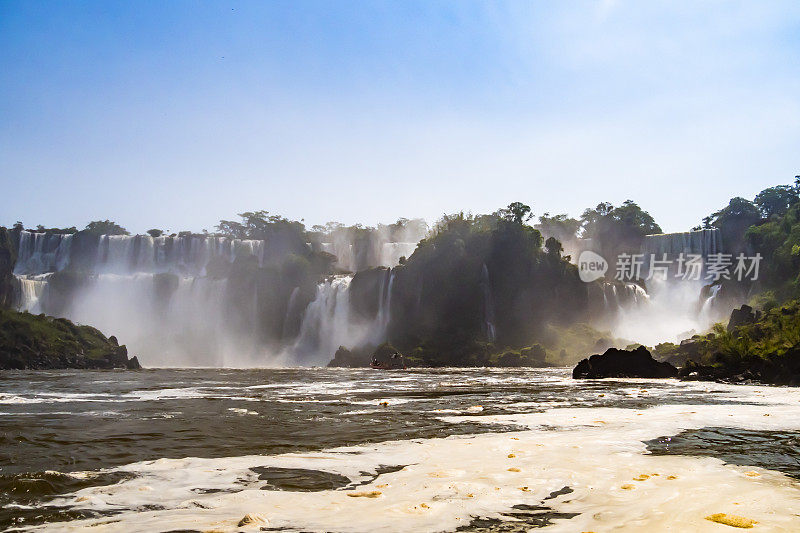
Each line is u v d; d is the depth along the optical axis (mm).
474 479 6684
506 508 5480
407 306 90875
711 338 48875
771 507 5387
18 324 70188
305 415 14328
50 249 104750
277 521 5074
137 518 5242
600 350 80562
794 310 47219
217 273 100500
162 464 7832
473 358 80438
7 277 85875
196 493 6230
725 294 86562
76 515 5375
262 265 108125
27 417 13820
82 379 37875
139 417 13836
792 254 77750
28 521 5180
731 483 6406
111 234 111125
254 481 6789
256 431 11258
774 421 12203
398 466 7578
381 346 82125
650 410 15109
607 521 5039
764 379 32375
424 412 15023
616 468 7258
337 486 6496
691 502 5586
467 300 89188
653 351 55844
